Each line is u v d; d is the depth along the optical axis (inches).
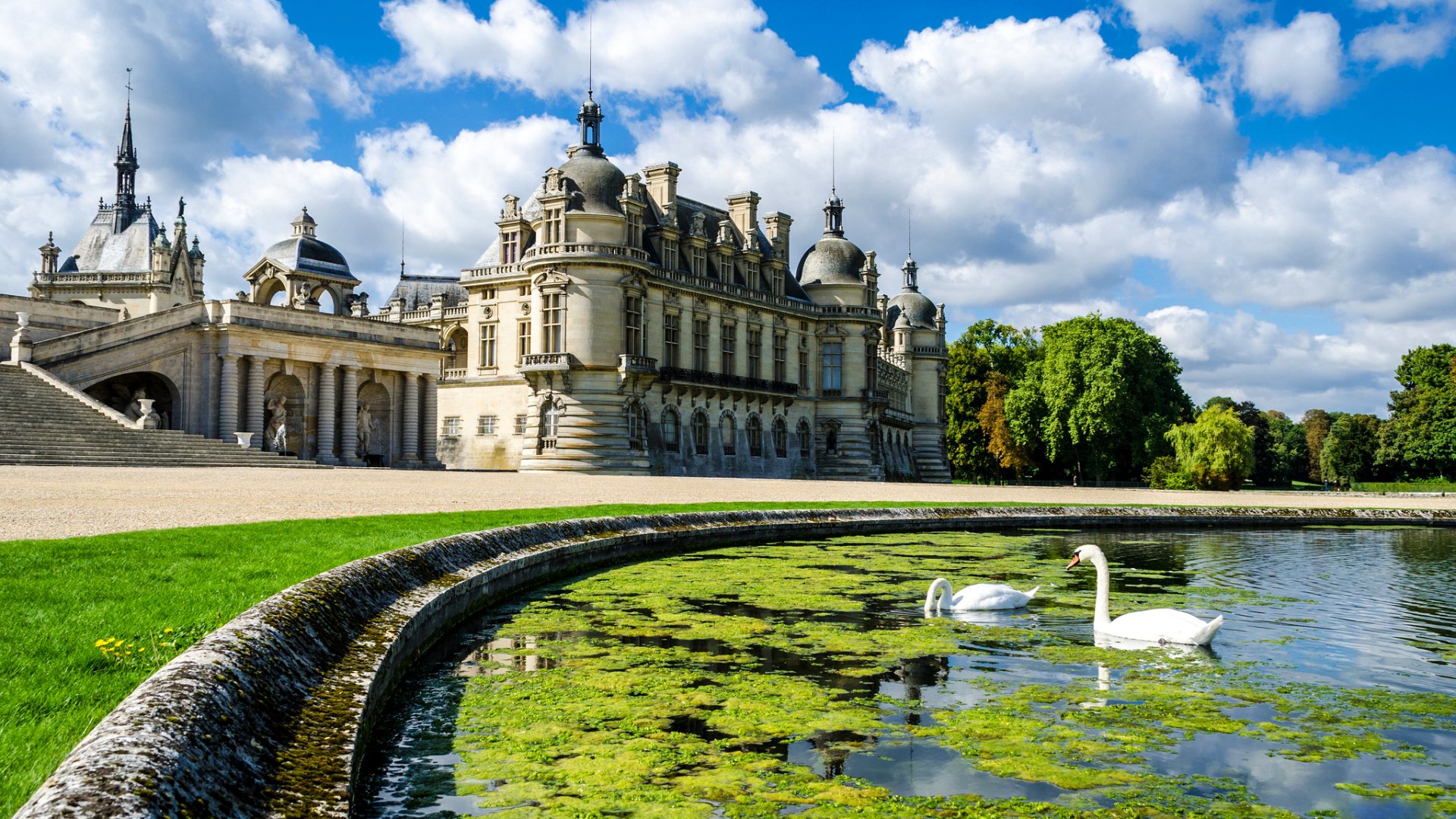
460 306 3690.9
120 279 3944.4
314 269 3531.0
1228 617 775.7
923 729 464.4
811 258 4067.4
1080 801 378.9
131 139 4254.4
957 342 5319.9
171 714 290.5
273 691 366.3
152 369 2475.4
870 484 3006.9
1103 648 646.5
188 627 439.2
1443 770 418.0
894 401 4722.0
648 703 503.5
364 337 2910.9
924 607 794.2
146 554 639.1
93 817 224.7
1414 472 4756.4
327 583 524.4
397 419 3051.2
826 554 1171.9
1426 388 4527.6
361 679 436.5
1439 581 1002.1
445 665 583.2
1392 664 609.3
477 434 3358.8
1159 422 3823.8
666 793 380.5
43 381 2191.2
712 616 741.9
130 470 1750.7
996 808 370.9
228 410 2539.4
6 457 1737.2
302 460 2365.9
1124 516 1784.0
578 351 2972.4
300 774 322.0
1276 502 2501.2
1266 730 470.0
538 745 437.4
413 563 682.2
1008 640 666.8
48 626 427.5
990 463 4975.4
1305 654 637.9
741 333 3599.9
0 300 2645.2
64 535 761.6
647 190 3503.9
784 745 440.5
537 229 3105.3
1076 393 3946.9
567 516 1133.1
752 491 2126.0
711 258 3612.2
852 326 3966.5
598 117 3272.6
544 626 698.8
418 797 374.0
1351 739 457.7
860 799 378.0
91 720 319.3
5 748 291.1
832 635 676.7
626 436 3016.7
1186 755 433.1
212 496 1249.4
